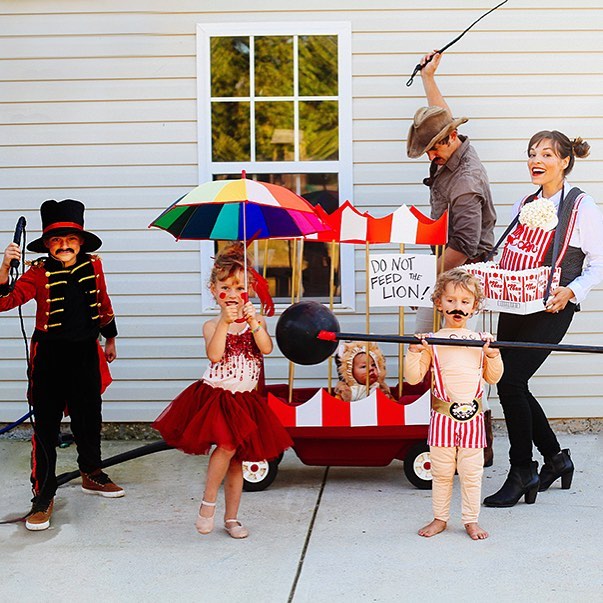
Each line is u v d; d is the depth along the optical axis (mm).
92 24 6191
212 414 4250
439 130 5211
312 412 5016
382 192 6219
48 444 4656
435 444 4344
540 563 3996
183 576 3912
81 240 4852
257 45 6195
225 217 4773
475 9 6152
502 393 4836
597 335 6258
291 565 4012
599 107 6191
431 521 4574
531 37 6160
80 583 3854
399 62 6164
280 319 4254
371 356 5262
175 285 6266
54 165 6246
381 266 5023
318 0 6141
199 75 6176
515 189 6219
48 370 4723
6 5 6184
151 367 6301
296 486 5238
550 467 5082
